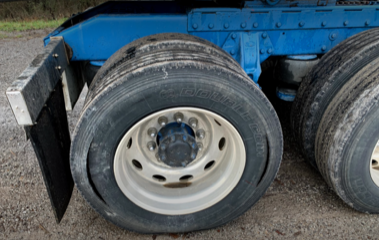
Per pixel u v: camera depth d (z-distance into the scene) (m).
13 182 2.67
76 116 3.77
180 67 1.61
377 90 1.85
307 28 2.41
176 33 2.18
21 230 2.19
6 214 2.33
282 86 2.82
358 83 1.99
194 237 2.11
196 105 1.68
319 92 2.28
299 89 2.57
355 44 2.21
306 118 2.39
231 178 1.95
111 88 1.59
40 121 1.63
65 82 2.33
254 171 1.90
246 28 2.36
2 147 3.18
